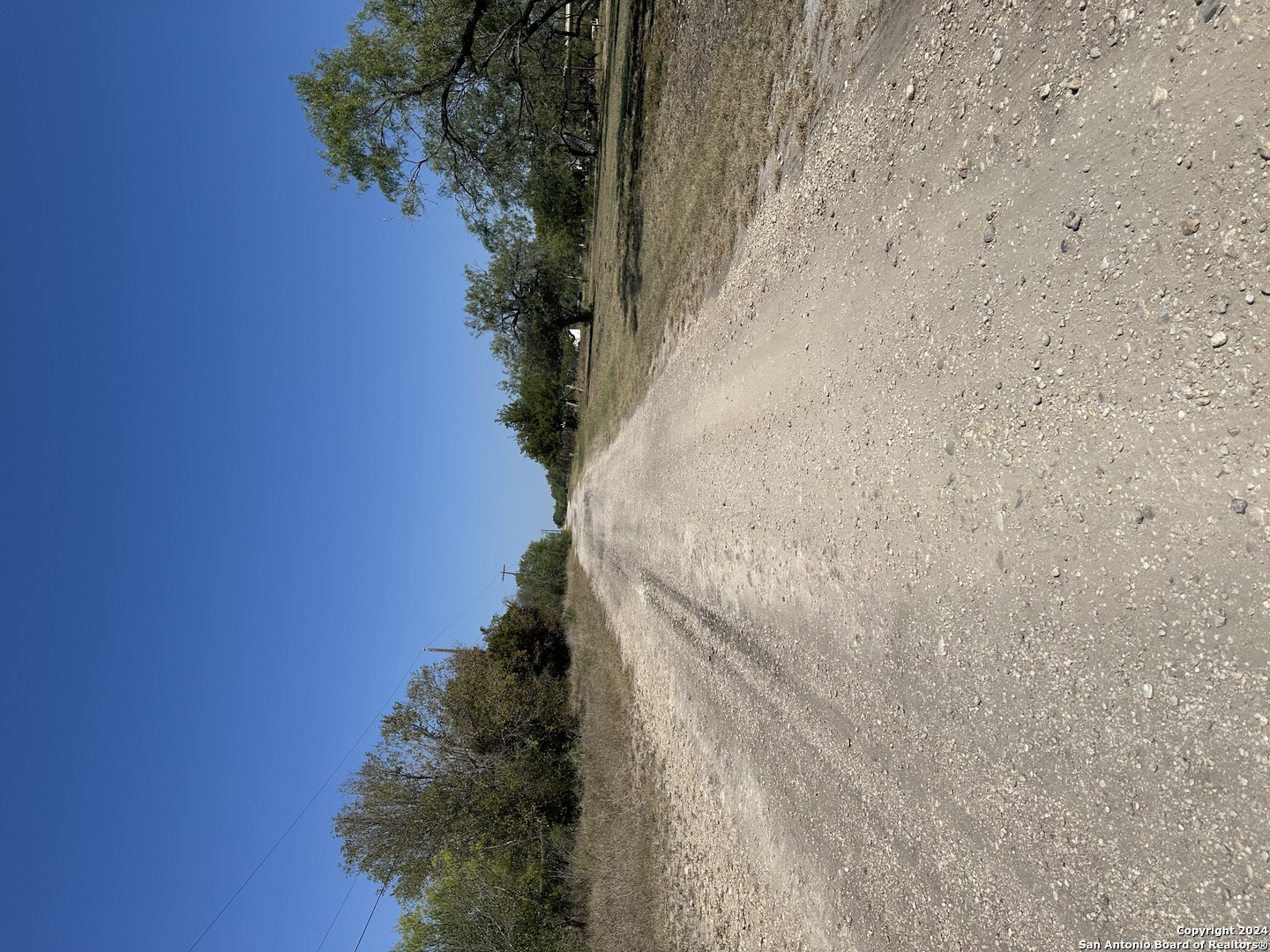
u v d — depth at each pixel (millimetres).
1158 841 3215
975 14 4480
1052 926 3691
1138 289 3422
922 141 5031
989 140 4375
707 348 9742
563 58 17797
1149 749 3277
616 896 10805
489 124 14805
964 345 4539
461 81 13336
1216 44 3100
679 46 11078
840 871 5656
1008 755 4043
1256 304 2955
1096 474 3592
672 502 11398
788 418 7070
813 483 6480
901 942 4863
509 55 14039
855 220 5930
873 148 5656
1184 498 3197
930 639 4750
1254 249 2953
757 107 7984
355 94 12359
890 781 5113
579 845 13047
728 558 8633
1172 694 3199
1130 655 3391
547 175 17953
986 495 4297
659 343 12570
